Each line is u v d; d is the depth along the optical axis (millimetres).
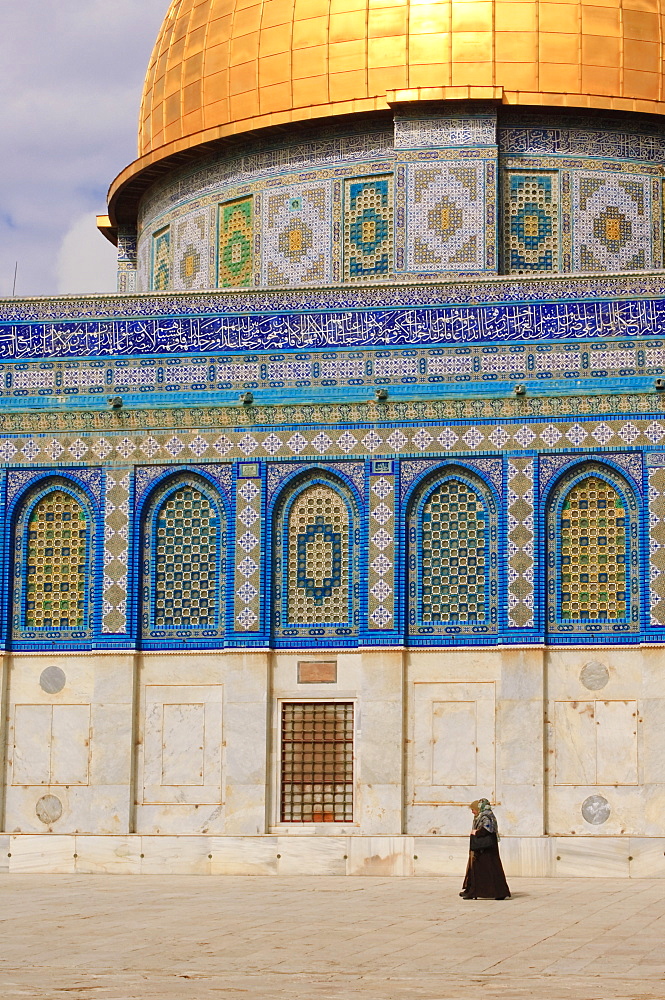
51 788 26047
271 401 26219
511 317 25781
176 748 25797
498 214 28953
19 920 18438
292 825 25391
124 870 25234
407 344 26000
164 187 32250
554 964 14859
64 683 26250
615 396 25312
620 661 24797
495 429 25547
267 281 30000
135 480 26453
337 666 25516
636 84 29281
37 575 26562
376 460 25781
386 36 29328
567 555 25172
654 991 13359
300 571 25844
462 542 25438
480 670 25094
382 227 29312
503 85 28953
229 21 30969
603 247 29281
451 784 24953
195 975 14312
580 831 24547
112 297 26891
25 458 26766
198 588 26125
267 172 30266
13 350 27031
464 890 20828
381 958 15273
